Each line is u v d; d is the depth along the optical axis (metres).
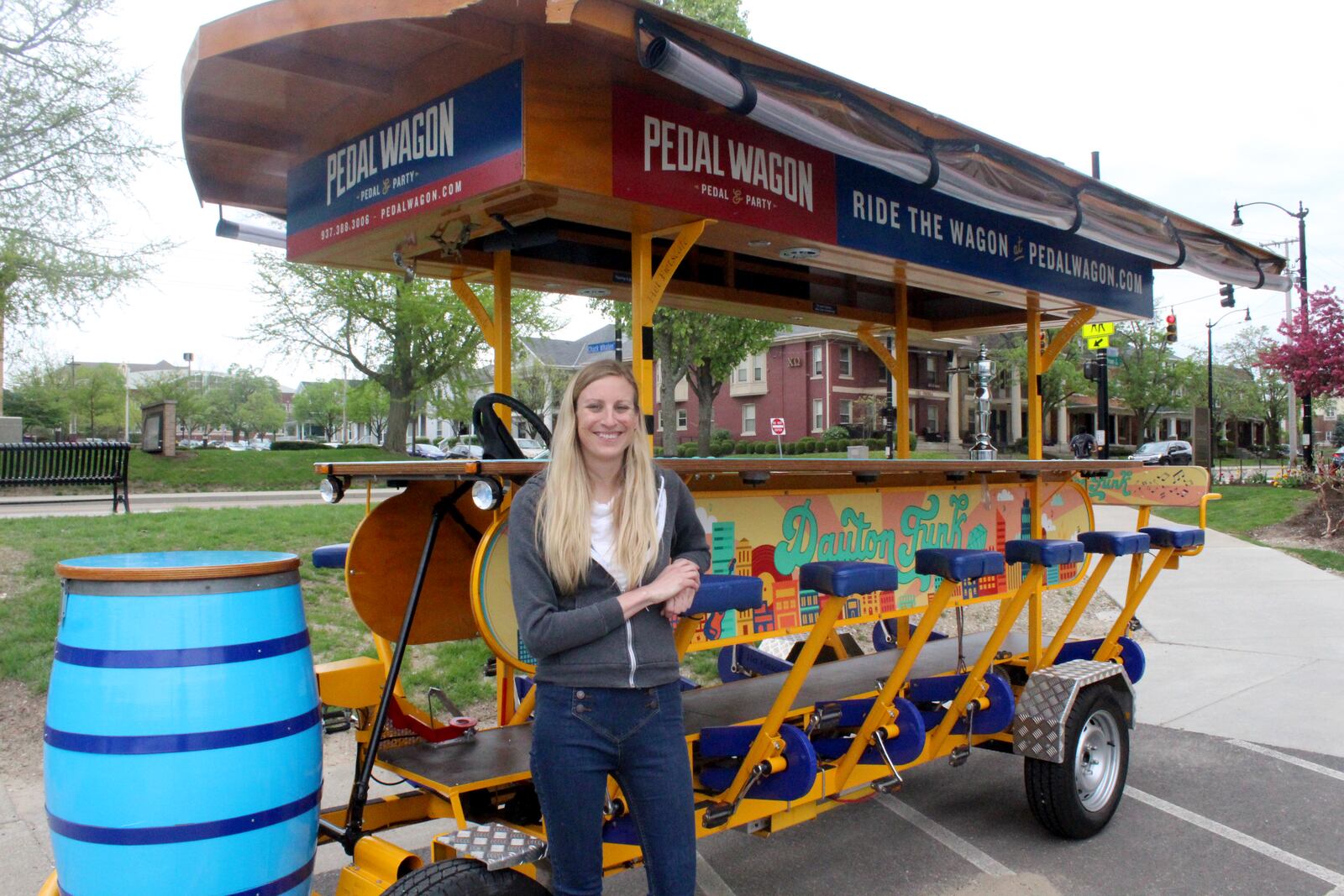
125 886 2.15
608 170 3.23
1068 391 47.62
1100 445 20.14
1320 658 7.91
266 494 20.64
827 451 40.69
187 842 2.17
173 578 2.24
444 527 3.16
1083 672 4.28
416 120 3.43
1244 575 11.84
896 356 6.52
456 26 2.92
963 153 4.02
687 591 2.35
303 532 9.44
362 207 3.72
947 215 4.89
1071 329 6.11
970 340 10.52
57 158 12.67
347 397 67.12
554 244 4.77
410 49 3.19
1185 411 61.47
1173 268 5.63
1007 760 5.58
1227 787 5.02
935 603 3.55
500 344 4.23
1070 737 4.14
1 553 7.54
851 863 4.11
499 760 2.93
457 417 37.25
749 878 3.96
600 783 2.28
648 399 3.66
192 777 2.18
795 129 3.24
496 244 3.84
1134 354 48.81
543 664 2.29
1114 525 17.06
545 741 2.27
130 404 68.69
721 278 5.59
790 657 5.81
